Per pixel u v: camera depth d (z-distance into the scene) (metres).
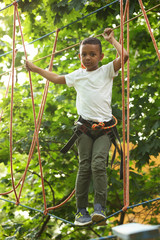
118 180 7.14
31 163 7.89
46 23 7.74
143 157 7.03
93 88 3.72
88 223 3.62
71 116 7.42
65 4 6.22
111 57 7.31
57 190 8.10
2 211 8.67
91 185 6.17
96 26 7.83
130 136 7.11
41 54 8.41
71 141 3.73
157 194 7.69
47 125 7.09
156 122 6.84
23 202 8.64
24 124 7.23
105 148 3.63
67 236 8.70
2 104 7.21
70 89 7.67
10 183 8.05
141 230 1.37
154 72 7.85
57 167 7.68
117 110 7.08
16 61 9.19
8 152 7.09
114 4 6.36
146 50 8.22
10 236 7.69
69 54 8.09
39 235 7.84
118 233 1.42
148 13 7.96
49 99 7.45
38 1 6.30
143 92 7.46
